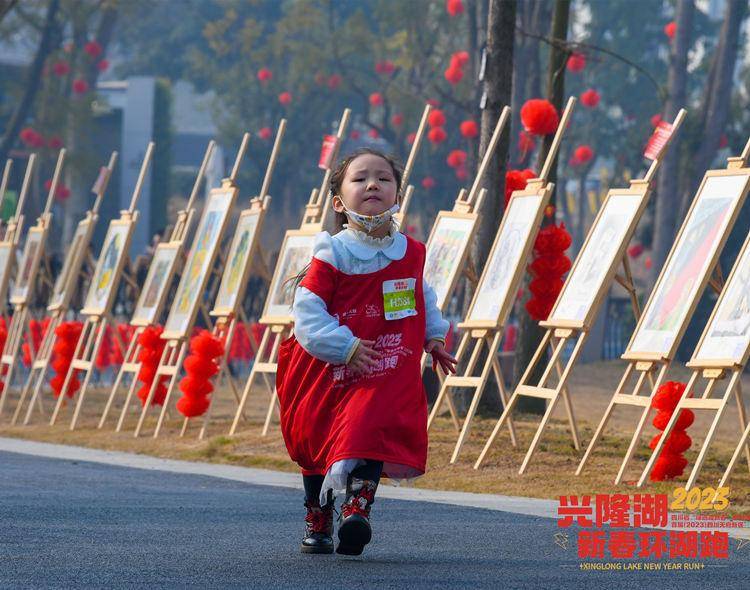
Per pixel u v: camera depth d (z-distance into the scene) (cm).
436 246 2542
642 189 2189
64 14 9512
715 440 2786
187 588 1001
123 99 13100
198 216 11200
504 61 2881
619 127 12562
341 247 1141
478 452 2305
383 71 9381
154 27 14612
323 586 1012
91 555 1180
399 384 1115
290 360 1183
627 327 6184
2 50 11756
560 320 2208
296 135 12006
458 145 9338
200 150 16588
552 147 2364
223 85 12212
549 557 1220
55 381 3359
